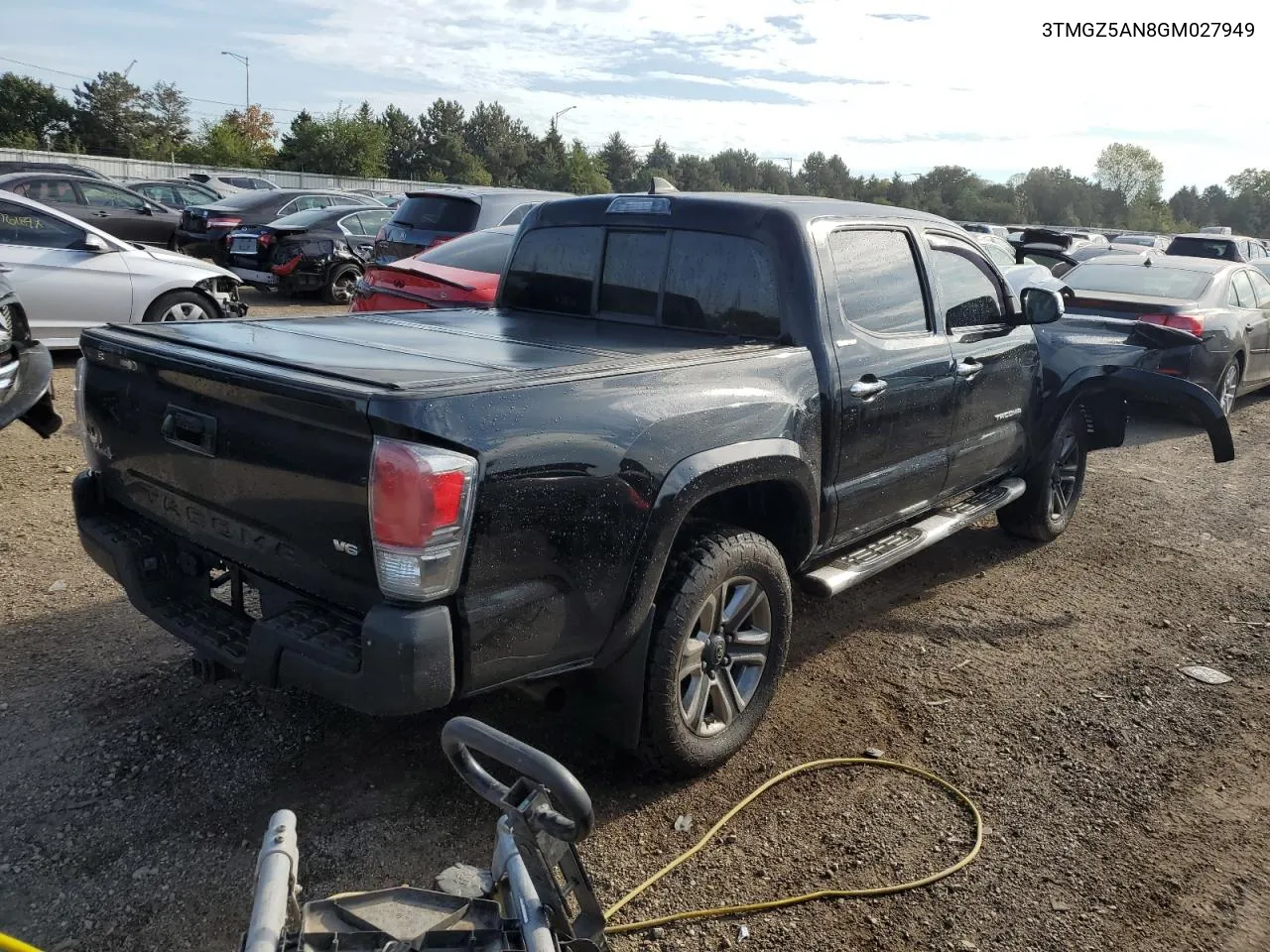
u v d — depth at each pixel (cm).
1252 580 559
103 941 256
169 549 321
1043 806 332
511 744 184
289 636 263
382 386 244
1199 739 380
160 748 341
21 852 286
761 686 355
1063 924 277
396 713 244
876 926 274
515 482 255
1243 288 1027
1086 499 717
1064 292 952
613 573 286
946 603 511
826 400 365
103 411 329
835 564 400
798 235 369
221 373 270
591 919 201
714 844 307
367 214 1551
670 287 400
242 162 6122
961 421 460
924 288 437
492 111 9638
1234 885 295
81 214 1505
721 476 313
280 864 178
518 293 459
